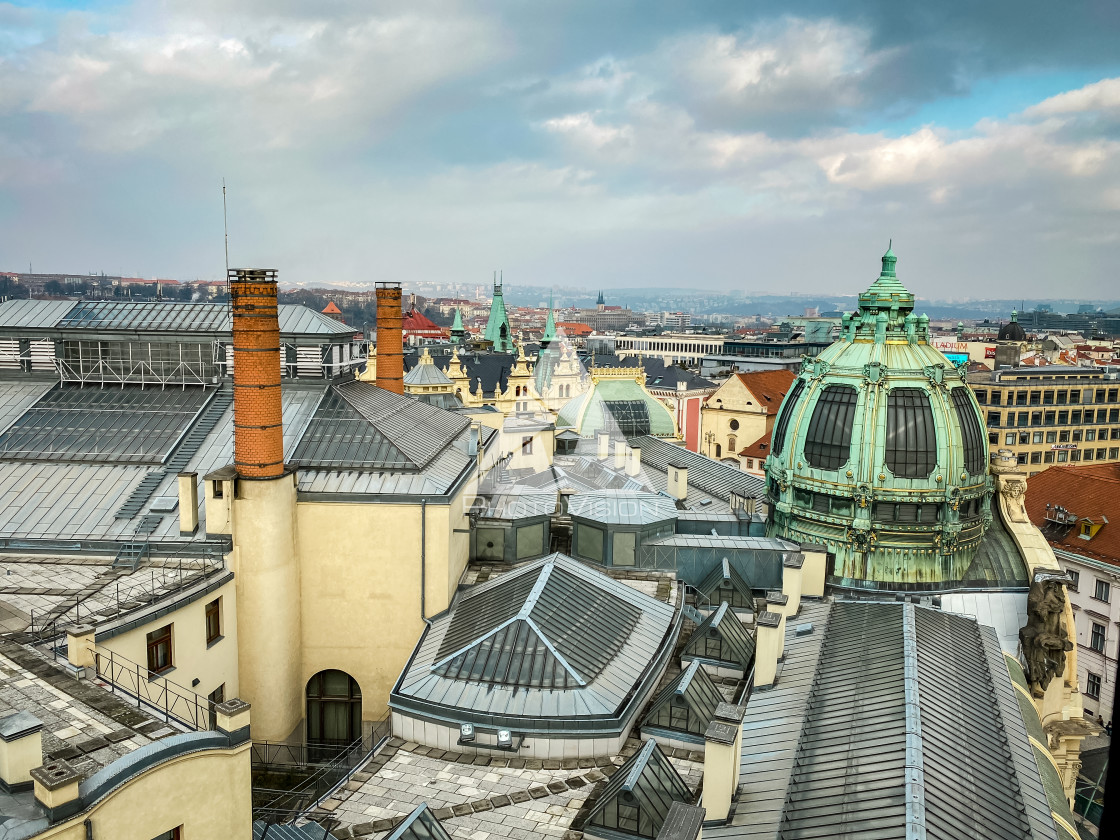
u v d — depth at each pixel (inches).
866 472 1959.9
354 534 1776.6
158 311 2260.1
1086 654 3058.6
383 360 2701.8
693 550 2032.5
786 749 1238.9
